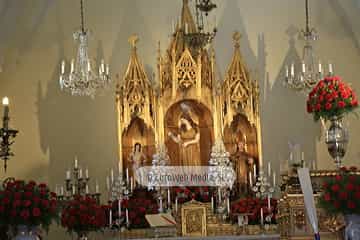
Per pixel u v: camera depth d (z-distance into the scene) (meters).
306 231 11.55
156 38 16.66
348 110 12.78
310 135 16.73
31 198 10.56
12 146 15.68
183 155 15.40
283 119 16.75
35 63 16.05
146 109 15.19
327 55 16.94
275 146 16.67
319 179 11.76
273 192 15.09
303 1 17.00
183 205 13.14
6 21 15.29
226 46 16.80
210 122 15.53
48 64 16.09
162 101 15.25
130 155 15.23
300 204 11.65
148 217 12.93
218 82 15.73
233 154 15.53
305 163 16.58
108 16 16.55
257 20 16.97
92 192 15.94
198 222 13.12
